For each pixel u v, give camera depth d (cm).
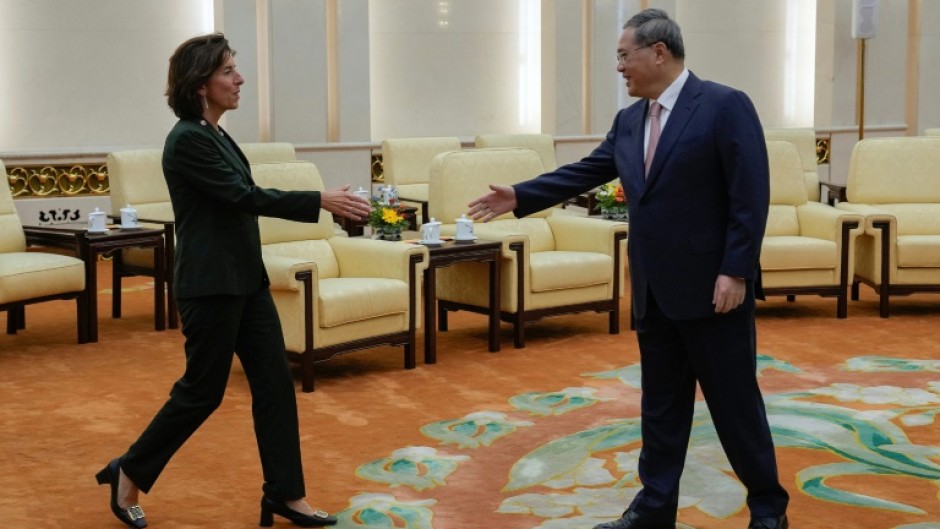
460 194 810
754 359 400
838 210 897
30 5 1132
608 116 1425
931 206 925
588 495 479
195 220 418
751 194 381
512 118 1415
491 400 639
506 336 821
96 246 786
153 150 926
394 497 477
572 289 802
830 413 609
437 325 847
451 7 1367
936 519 446
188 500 472
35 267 745
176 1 1205
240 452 539
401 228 788
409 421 595
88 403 630
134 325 859
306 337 652
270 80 1238
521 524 444
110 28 1173
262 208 412
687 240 392
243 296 421
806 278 867
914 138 948
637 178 402
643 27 394
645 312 407
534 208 429
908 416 603
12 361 734
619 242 823
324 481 496
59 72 1152
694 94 393
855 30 1241
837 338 808
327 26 1267
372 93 1339
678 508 462
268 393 434
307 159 1245
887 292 876
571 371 711
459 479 501
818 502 466
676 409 414
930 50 1551
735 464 404
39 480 497
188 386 426
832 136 1510
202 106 422
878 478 499
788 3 1530
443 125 1379
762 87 1530
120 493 438
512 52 1405
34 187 1101
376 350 773
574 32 1395
